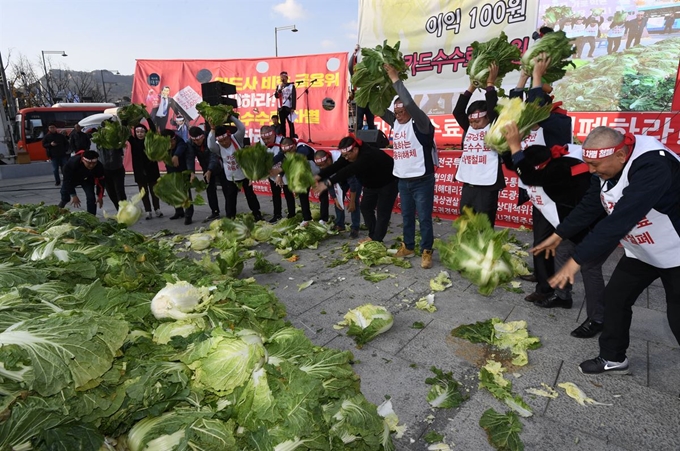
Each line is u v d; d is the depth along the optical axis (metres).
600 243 2.30
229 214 7.74
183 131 14.27
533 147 3.32
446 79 8.87
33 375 1.75
